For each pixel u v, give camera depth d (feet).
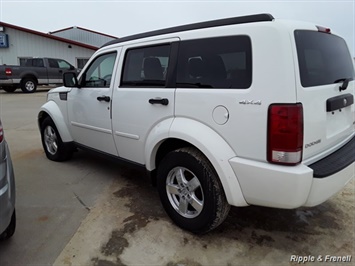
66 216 9.60
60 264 7.38
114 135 10.78
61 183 12.25
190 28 8.41
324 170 6.88
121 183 12.25
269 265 7.34
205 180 7.72
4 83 49.01
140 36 10.00
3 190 6.78
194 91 7.87
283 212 9.80
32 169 13.87
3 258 7.57
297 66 6.48
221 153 7.26
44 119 15.16
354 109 9.29
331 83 7.84
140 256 7.66
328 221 9.25
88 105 11.84
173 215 8.95
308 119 6.68
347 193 11.05
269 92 6.50
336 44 8.65
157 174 9.27
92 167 14.11
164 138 8.54
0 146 6.88
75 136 13.30
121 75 10.28
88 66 11.96
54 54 65.82
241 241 8.27
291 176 6.42
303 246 8.05
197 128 7.75
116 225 9.05
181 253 7.77
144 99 9.23
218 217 7.79
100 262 7.45
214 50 7.62
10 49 63.82
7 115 29.43
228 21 7.54
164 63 8.87
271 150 6.58
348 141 8.94
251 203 7.29
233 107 7.04
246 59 6.93
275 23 6.62
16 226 9.00
